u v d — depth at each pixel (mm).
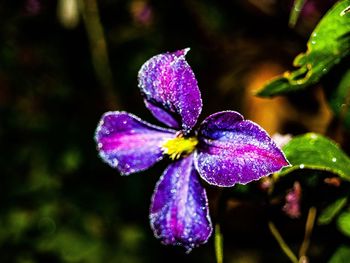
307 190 200
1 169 662
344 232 207
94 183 642
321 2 388
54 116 665
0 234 640
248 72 464
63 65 650
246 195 197
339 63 199
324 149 180
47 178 653
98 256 613
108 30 572
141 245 611
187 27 568
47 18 626
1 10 625
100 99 635
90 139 643
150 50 578
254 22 508
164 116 193
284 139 222
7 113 677
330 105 209
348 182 196
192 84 173
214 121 175
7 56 653
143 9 566
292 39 469
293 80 190
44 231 639
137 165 195
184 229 183
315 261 232
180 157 190
